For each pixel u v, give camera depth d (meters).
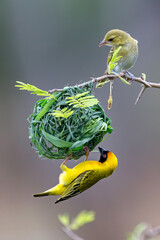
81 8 16.09
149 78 16.05
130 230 13.87
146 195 14.66
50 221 14.16
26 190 14.82
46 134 6.19
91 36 16.11
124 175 15.00
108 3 16.14
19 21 16.11
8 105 15.68
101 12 16.12
